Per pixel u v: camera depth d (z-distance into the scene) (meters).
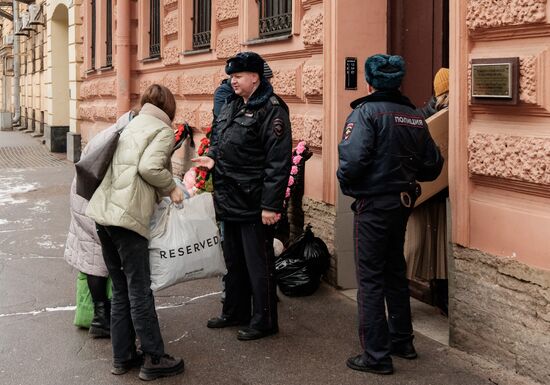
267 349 4.80
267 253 4.95
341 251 6.05
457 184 4.47
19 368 4.55
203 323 5.36
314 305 5.69
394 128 4.16
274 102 4.78
